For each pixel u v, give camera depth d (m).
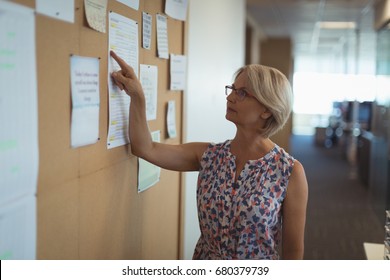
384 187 5.21
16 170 0.92
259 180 1.45
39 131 1.00
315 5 7.03
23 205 0.96
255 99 1.45
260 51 12.20
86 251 1.31
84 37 1.21
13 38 0.89
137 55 1.63
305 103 18.64
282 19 8.76
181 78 2.23
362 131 7.38
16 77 0.90
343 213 5.26
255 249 1.45
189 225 2.78
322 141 12.16
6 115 0.88
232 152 1.54
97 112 1.31
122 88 1.48
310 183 7.00
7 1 0.87
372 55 11.26
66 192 1.16
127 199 1.63
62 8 1.08
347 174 7.86
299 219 1.47
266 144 1.50
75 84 1.16
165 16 1.96
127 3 1.52
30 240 1.00
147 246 1.91
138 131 1.55
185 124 2.35
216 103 3.76
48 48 1.02
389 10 5.22
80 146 1.22
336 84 15.79
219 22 3.85
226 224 1.47
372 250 2.18
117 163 1.51
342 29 9.42
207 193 1.53
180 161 1.66
